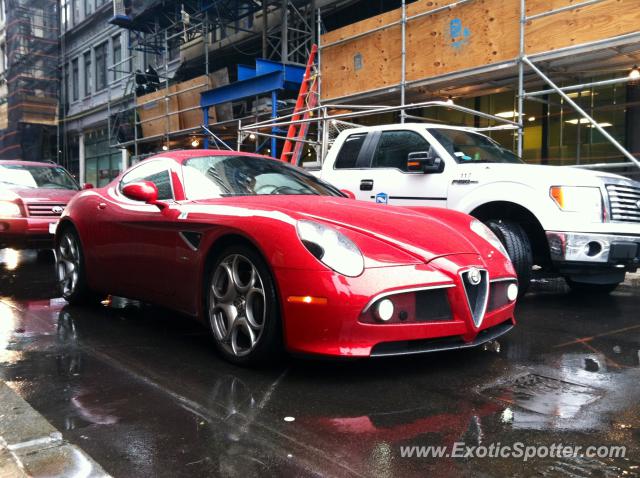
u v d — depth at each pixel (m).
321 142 9.58
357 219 3.30
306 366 3.28
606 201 4.84
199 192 3.90
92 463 2.12
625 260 4.86
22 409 2.64
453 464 2.12
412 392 2.86
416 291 2.94
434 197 5.57
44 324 4.38
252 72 13.57
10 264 8.37
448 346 3.06
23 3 28.08
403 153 6.00
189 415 2.58
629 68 8.30
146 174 4.40
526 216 5.33
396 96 10.10
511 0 7.94
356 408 2.66
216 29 17.72
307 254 2.92
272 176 4.27
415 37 9.22
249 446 2.27
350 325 2.84
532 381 3.04
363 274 2.88
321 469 2.08
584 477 2.02
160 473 2.06
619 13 6.89
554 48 7.52
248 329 3.19
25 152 28.45
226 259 3.32
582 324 4.46
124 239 4.23
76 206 4.93
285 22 13.54
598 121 9.83
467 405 2.69
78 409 2.66
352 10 14.16
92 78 26.58
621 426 2.45
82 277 4.89
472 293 3.16
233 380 3.05
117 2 22.22
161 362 3.39
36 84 28.38
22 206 8.07
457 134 6.11
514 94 10.98
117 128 20.66
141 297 4.21
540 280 7.01
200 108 14.88
